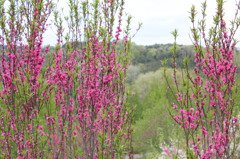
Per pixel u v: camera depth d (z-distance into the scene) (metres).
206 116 2.82
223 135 2.71
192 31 2.95
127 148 4.13
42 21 3.72
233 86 2.86
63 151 4.04
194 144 2.87
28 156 3.48
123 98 3.92
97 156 3.70
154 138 12.74
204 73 2.96
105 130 3.71
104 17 4.05
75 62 3.85
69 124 3.71
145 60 52.28
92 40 3.67
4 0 3.48
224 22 2.87
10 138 3.94
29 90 3.34
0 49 3.60
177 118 3.01
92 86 3.43
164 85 19.19
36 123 3.47
